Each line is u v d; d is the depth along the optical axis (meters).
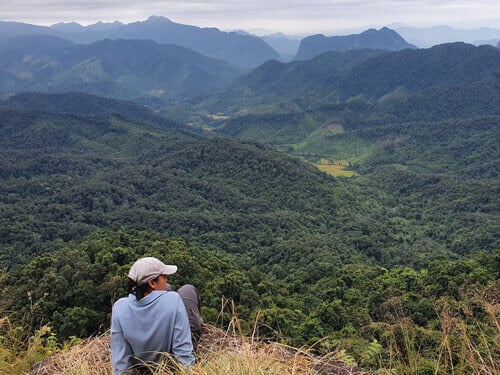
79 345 3.97
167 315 3.23
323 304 21.73
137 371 3.25
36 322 16.56
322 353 3.84
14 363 3.83
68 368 3.50
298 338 14.91
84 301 20.11
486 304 3.41
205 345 3.75
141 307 3.26
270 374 2.95
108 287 20.36
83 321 18.28
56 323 18.41
